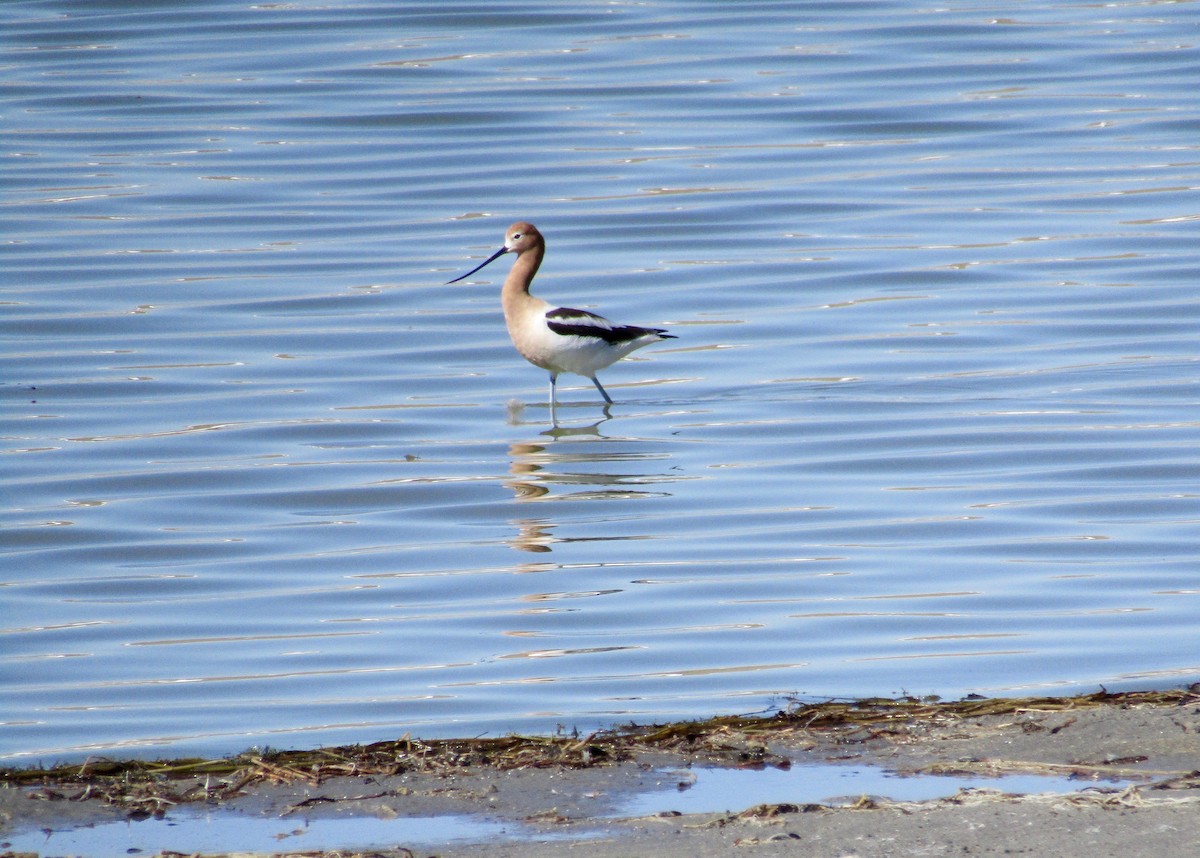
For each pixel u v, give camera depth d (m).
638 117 29.53
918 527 13.80
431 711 9.99
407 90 31.02
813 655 10.86
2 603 12.52
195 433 17.25
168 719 10.04
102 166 27.47
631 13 35.56
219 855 7.36
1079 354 19.34
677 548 13.40
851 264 22.94
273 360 19.83
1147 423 16.80
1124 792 7.57
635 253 23.66
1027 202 25.31
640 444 16.64
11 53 33.41
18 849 7.58
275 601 12.42
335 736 9.59
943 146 28.12
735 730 9.04
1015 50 32.88
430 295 22.14
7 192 26.20
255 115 29.95
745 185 26.39
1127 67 31.73
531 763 8.58
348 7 36.09
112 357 19.88
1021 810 7.43
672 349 20.03
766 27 34.53
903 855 6.95
